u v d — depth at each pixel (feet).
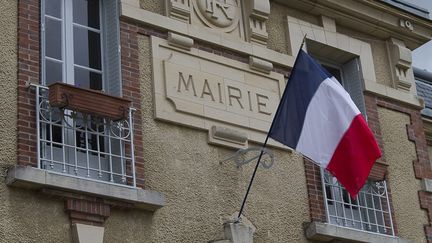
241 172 40.37
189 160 38.86
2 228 32.35
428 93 56.29
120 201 35.29
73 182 33.94
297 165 42.75
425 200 47.93
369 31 50.03
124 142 36.94
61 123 35.24
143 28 40.16
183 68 40.42
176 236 36.88
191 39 41.11
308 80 39.70
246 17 44.29
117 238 35.06
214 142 39.86
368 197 45.24
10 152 33.63
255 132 41.68
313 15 47.85
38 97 34.96
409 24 50.98
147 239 35.96
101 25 40.09
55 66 37.58
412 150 49.03
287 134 38.75
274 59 44.11
